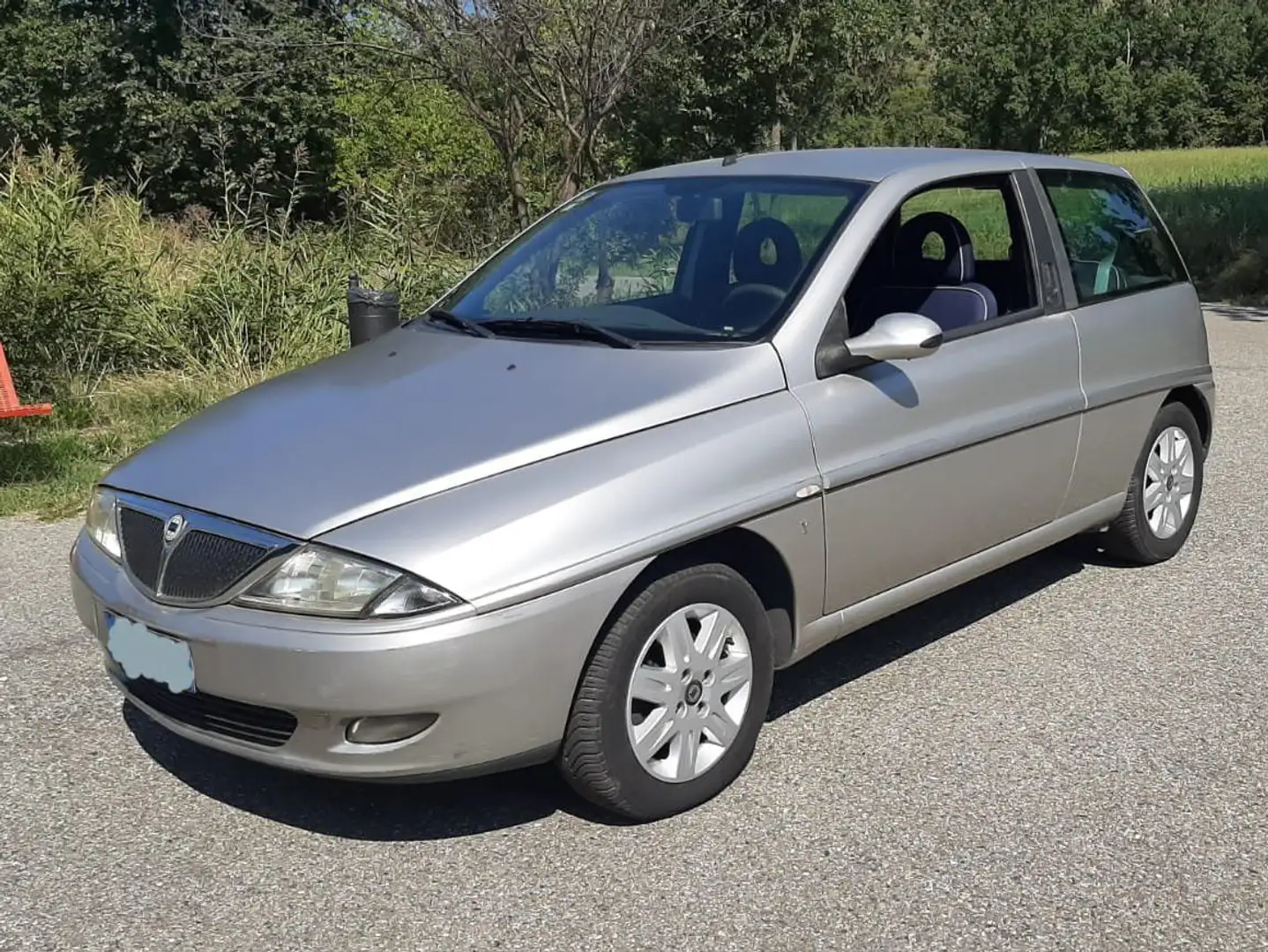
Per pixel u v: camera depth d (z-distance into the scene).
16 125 28.61
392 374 4.01
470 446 3.41
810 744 4.02
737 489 3.58
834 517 3.88
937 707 4.28
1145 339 5.27
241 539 3.25
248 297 9.89
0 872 3.32
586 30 14.95
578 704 3.33
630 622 3.37
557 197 15.79
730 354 3.82
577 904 3.15
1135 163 44.12
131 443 8.24
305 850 3.43
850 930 3.03
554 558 3.20
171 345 9.68
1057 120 73.19
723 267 4.24
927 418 4.17
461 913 3.12
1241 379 10.29
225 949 2.98
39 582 5.71
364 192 12.31
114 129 29.03
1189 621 5.04
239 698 3.18
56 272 9.30
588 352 3.94
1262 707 4.25
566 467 3.36
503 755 3.22
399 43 16.08
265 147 25.97
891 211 4.29
